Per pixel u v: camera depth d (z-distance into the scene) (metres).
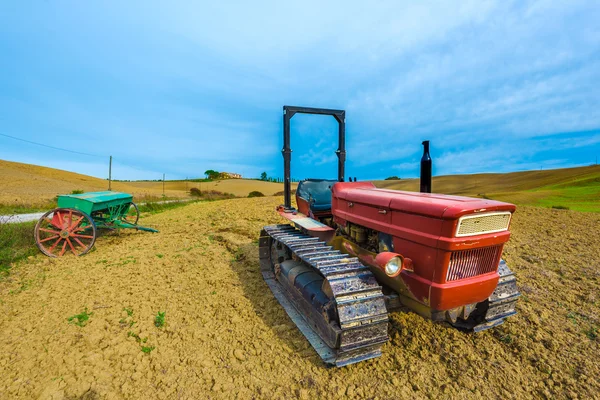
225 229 7.62
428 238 2.21
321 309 2.65
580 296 3.82
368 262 2.90
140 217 10.81
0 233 6.28
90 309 3.52
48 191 28.03
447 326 3.23
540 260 5.03
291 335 3.05
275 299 3.78
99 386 2.36
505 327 3.19
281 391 2.35
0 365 2.58
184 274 4.62
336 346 2.40
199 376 2.50
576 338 3.02
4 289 4.06
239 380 2.45
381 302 2.46
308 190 4.39
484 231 2.24
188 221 9.16
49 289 4.06
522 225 7.33
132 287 4.12
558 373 2.58
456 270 2.21
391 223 2.57
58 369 2.53
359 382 2.46
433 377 2.54
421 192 2.94
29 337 2.96
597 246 5.62
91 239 6.13
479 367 2.66
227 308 3.58
